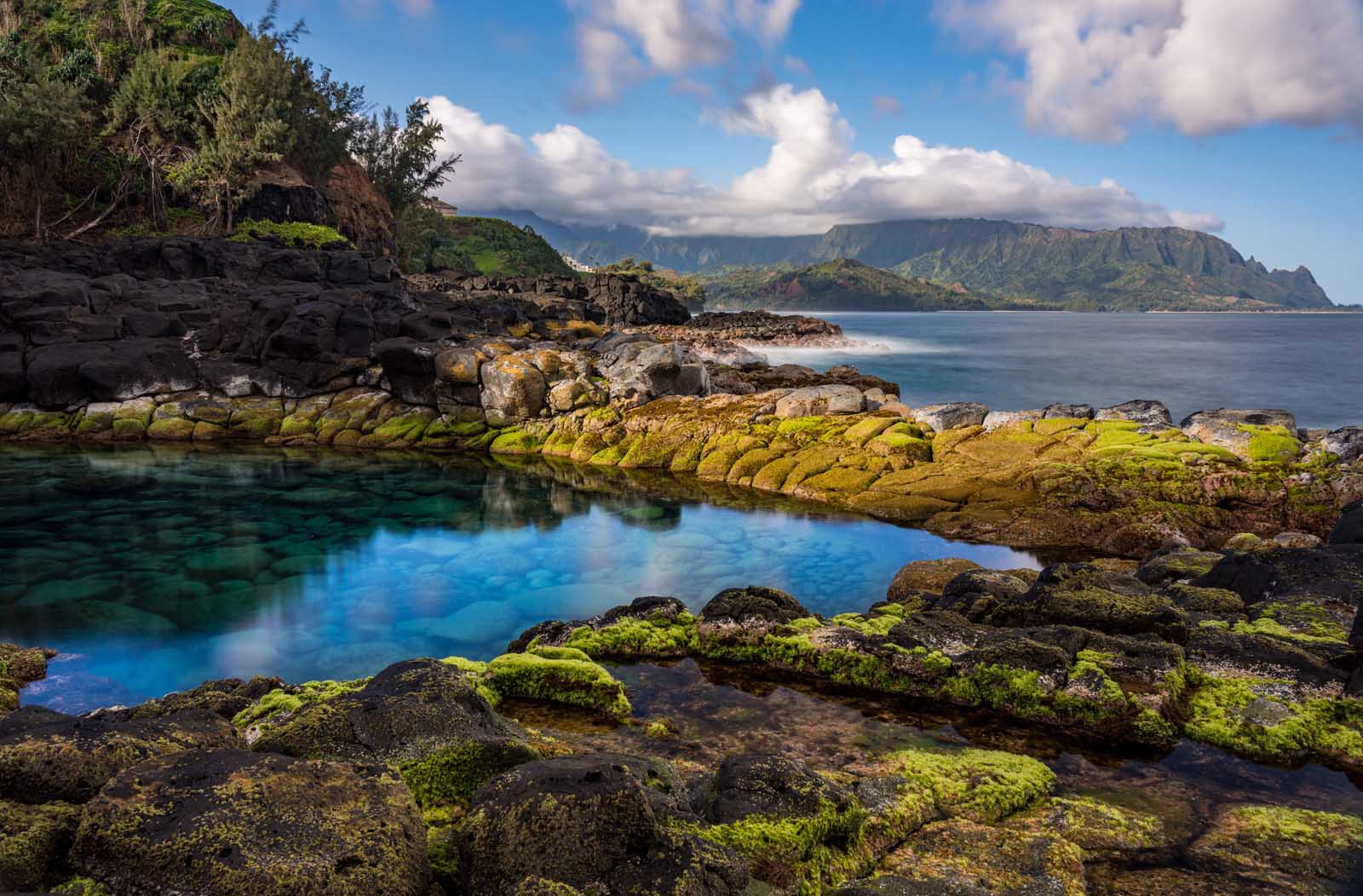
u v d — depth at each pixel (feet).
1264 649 27.30
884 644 29.55
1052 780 20.83
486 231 400.88
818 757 22.59
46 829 12.51
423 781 16.46
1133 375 197.98
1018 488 62.85
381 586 48.21
